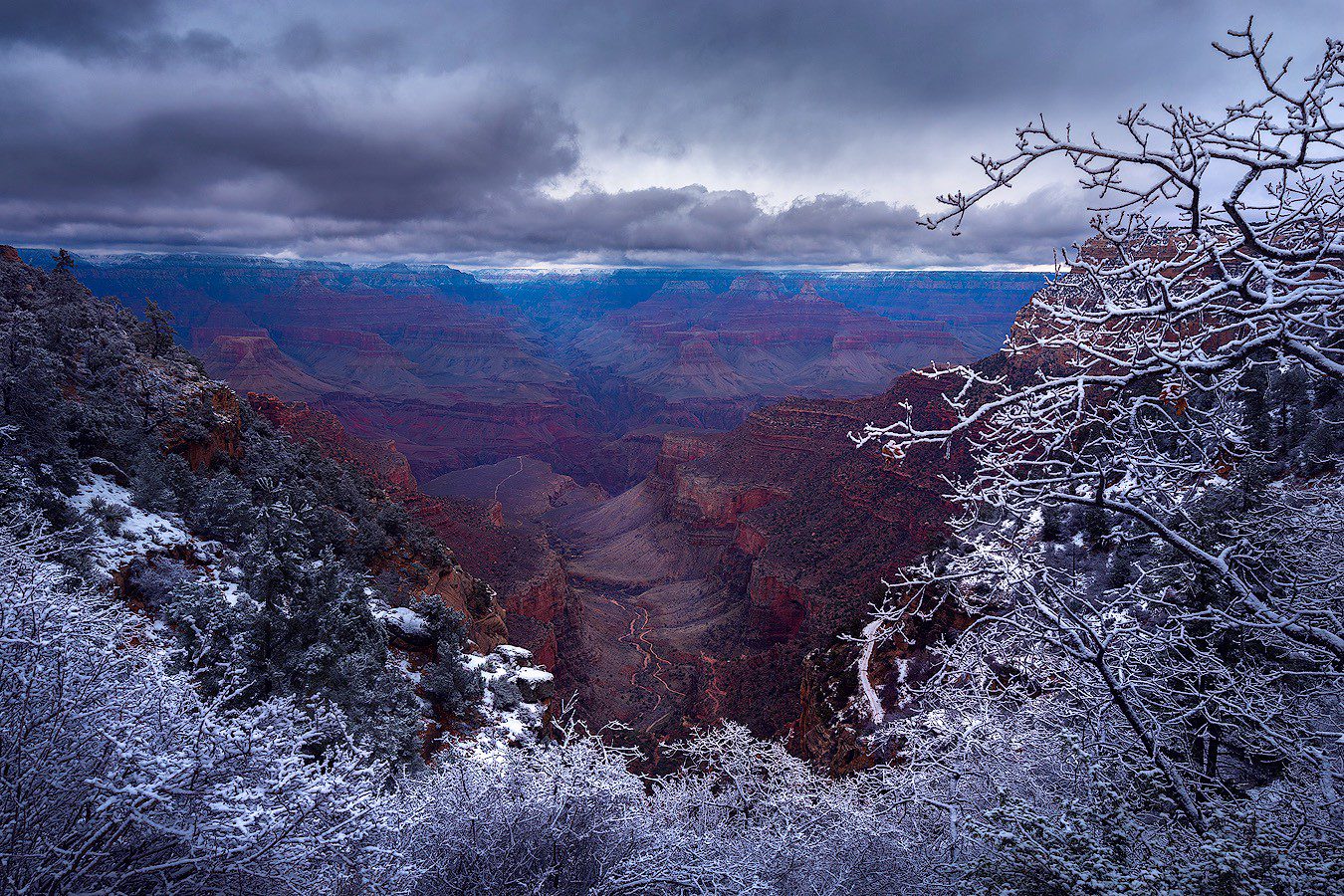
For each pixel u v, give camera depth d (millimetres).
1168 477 5852
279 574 17219
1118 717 8383
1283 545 7531
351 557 34375
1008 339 5590
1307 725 7328
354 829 4301
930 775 10531
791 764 12117
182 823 3727
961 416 5199
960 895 5582
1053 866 4801
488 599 49969
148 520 28453
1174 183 4582
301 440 79438
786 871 9102
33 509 20078
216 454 40938
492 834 6641
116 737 4008
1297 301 4391
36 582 4402
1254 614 5891
